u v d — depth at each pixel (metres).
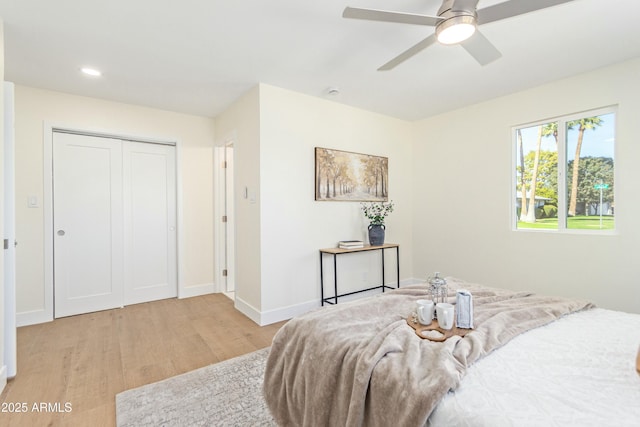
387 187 3.92
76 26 1.94
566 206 2.88
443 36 1.59
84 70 2.56
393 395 0.92
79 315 3.13
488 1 1.73
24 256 2.86
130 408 1.66
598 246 2.65
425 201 4.06
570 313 1.50
